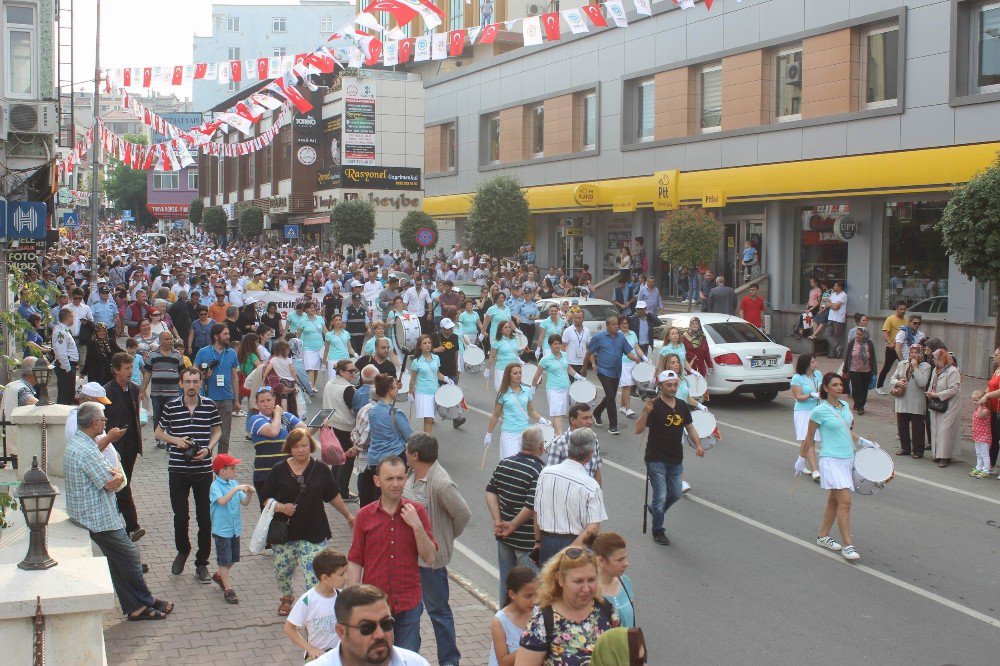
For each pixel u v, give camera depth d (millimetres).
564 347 15094
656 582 9156
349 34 15445
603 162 32719
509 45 48500
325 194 57250
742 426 16562
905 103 22656
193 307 20250
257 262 41781
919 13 22281
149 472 12906
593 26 32875
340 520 11141
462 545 10328
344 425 11516
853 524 11062
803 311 25594
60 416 10586
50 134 17375
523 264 35500
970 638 7863
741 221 28156
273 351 12805
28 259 18906
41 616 5605
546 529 7188
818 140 24875
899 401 14555
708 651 7578
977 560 9805
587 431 7320
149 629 7840
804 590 8945
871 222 23766
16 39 17297
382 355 13031
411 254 47469
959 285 21562
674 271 30625
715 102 28625
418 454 6887
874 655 7516
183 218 100500
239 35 113562
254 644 7562
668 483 10320
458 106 41812
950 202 15547
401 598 6375
